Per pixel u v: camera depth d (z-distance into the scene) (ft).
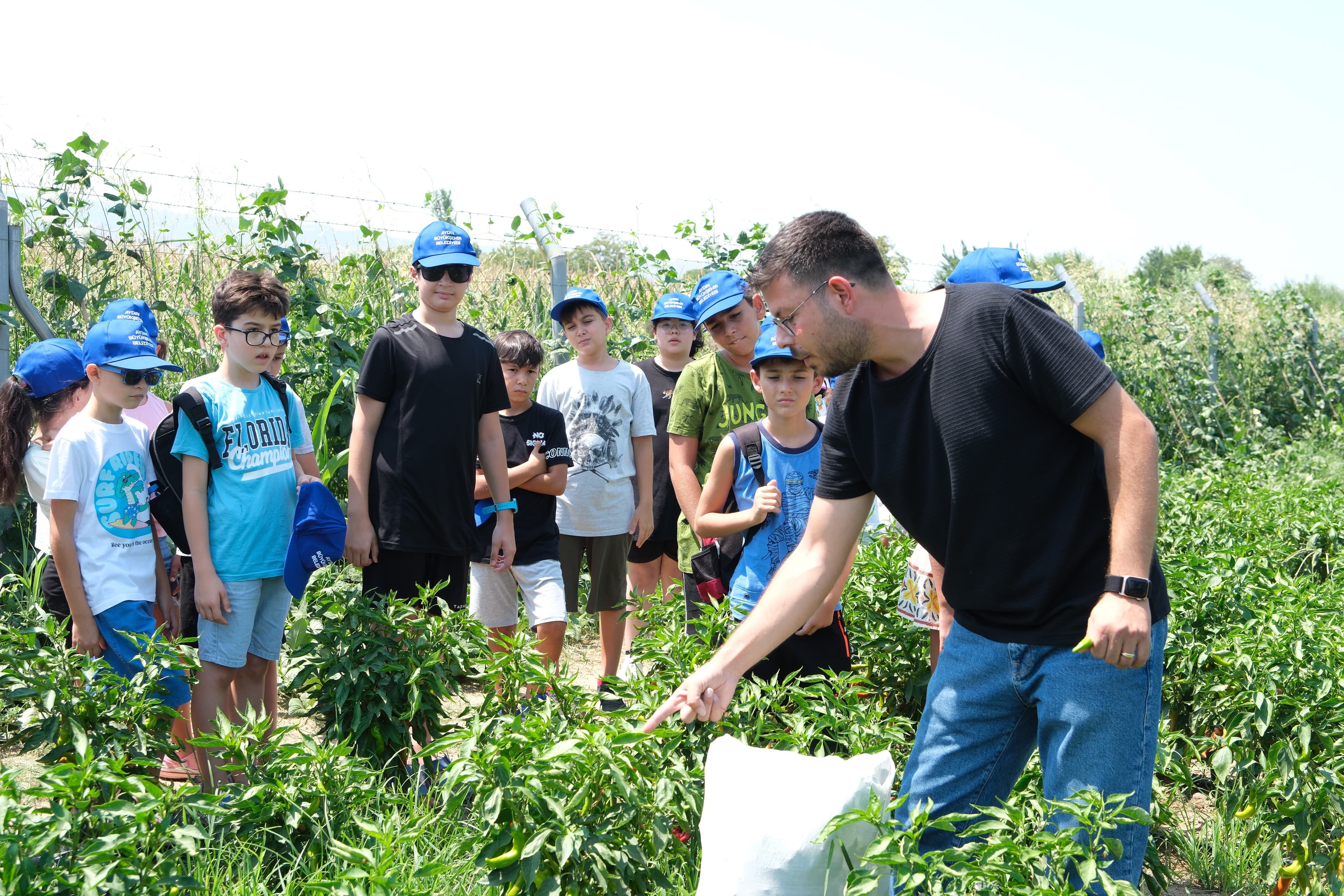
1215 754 13.69
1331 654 13.99
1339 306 65.62
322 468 20.43
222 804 10.11
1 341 18.70
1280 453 43.96
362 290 25.08
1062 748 8.46
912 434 8.67
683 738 10.57
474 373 14.61
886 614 15.81
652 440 19.39
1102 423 7.88
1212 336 49.96
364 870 8.21
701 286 16.31
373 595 14.21
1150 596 8.30
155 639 11.74
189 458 12.94
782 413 13.46
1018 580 8.52
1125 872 8.31
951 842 9.21
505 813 8.89
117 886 7.70
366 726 12.46
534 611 17.24
